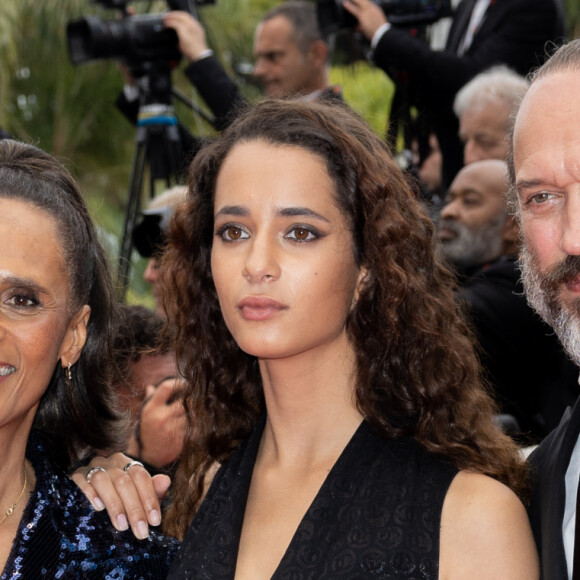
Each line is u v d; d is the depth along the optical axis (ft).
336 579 10.40
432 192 21.65
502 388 16.96
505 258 17.89
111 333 12.49
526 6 21.84
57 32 33.60
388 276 11.43
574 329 10.30
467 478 10.63
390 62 21.84
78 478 12.00
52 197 11.33
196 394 12.83
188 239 12.67
